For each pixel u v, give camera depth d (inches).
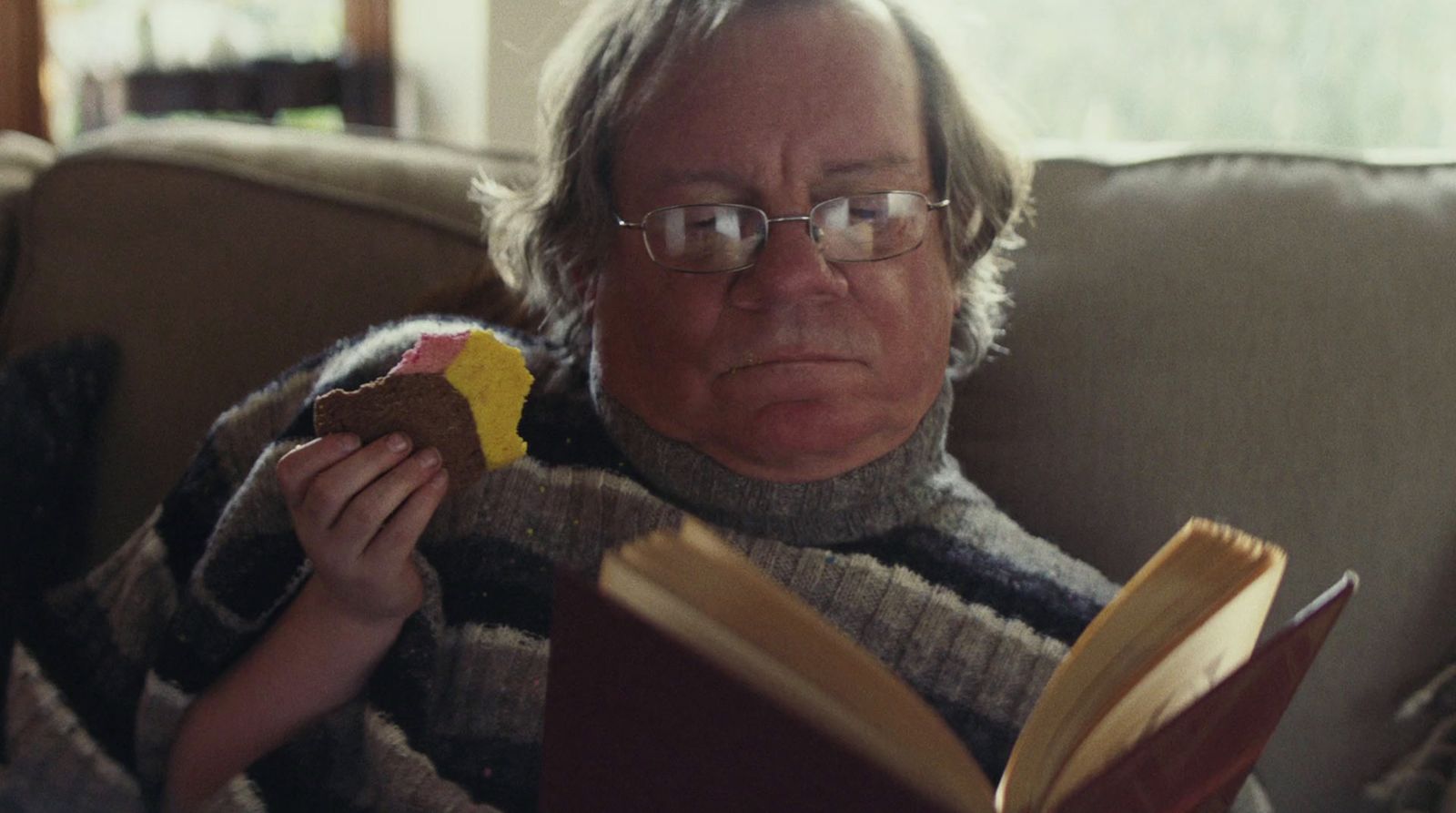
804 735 19.1
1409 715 39.3
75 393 46.7
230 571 33.4
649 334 33.7
